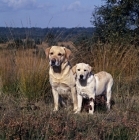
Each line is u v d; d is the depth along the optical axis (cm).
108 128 505
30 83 671
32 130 495
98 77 632
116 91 727
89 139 482
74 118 536
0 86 695
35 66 682
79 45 881
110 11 1049
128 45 879
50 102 674
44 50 656
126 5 1017
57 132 489
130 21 1031
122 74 804
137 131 501
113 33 1005
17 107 587
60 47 636
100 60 806
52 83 638
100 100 641
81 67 614
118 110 591
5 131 491
